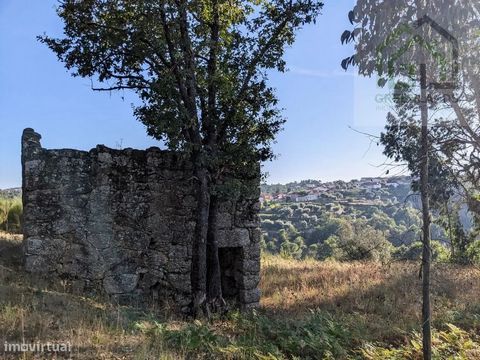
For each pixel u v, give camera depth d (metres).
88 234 10.02
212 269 10.21
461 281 13.75
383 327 9.16
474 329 9.48
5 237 12.80
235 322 8.96
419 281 12.97
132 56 10.35
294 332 7.80
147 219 10.59
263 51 10.25
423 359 6.83
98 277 9.98
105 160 10.30
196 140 9.71
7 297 7.39
